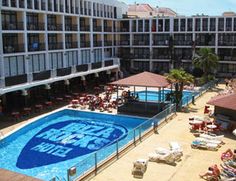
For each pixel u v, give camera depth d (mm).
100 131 31984
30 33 42188
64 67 46938
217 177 18469
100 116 36344
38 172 22656
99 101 39031
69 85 49000
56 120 35562
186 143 24766
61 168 23281
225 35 59688
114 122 35250
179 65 62000
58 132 31438
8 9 37312
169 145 24062
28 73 38625
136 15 74688
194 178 18859
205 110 33750
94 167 19625
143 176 19094
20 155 25641
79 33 52062
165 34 63250
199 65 51438
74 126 33531
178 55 62625
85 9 53156
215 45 60594
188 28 61719
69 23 50781
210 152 22906
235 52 59969
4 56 37500
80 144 28203
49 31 44688
